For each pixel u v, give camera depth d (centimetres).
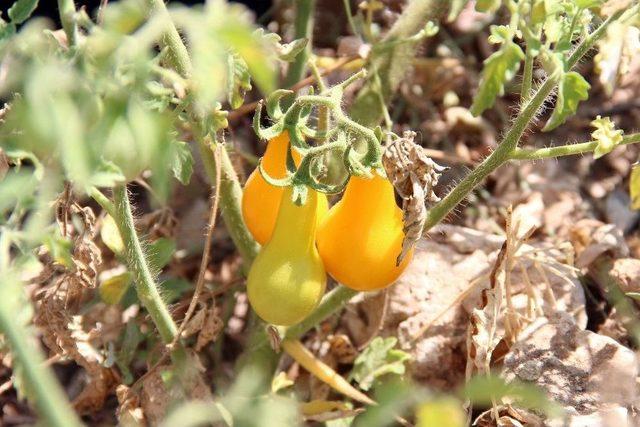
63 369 52
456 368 48
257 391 46
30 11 36
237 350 52
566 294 48
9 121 35
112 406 50
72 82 31
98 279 50
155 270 47
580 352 44
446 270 49
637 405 43
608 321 49
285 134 39
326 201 40
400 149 37
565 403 43
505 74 38
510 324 45
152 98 37
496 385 34
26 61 35
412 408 45
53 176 34
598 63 37
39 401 30
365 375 47
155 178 32
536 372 44
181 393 45
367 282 40
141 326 50
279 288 39
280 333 46
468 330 43
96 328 45
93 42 32
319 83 46
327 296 45
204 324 45
